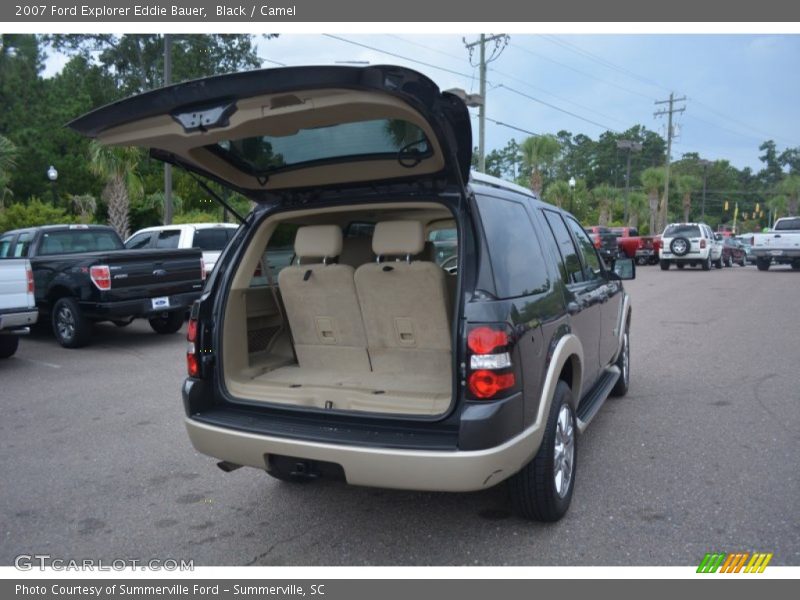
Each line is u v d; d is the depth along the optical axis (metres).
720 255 27.31
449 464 3.06
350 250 4.69
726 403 6.32
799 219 24.69
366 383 3.99
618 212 57.03
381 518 4.05
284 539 3.83
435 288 3.77
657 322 11.68
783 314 12.37
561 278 4.27
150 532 3.96
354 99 2.92
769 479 4.43
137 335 11.32
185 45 29.92
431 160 3.41
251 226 4.11
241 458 3.56
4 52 34.62
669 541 3.64
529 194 4.57
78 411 6.61
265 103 3.06
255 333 4.48
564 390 3.89
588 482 4.47
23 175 33.31
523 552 3.58
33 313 8.74
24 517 4.20
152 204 26.47
